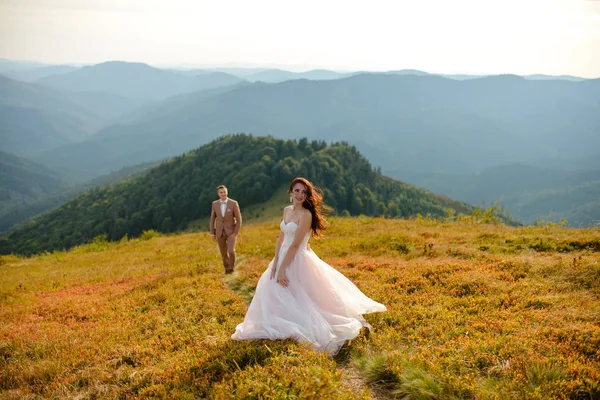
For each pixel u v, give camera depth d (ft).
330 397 14.35
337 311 20.94
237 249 52.54
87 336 25.67
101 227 562.66
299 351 18.35
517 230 51.96
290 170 583.58
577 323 20.01
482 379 16.34
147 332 25.29
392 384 16.83
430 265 33.76
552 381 15.12
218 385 16.63
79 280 48.49
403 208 609.01
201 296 31.91
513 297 24.66
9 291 46.11
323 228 22.09
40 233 638.53
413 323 22.72
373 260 38.96
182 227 548.31
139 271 48.39
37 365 21.50
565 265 29.53
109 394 18.15
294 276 20.88
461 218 72.79
